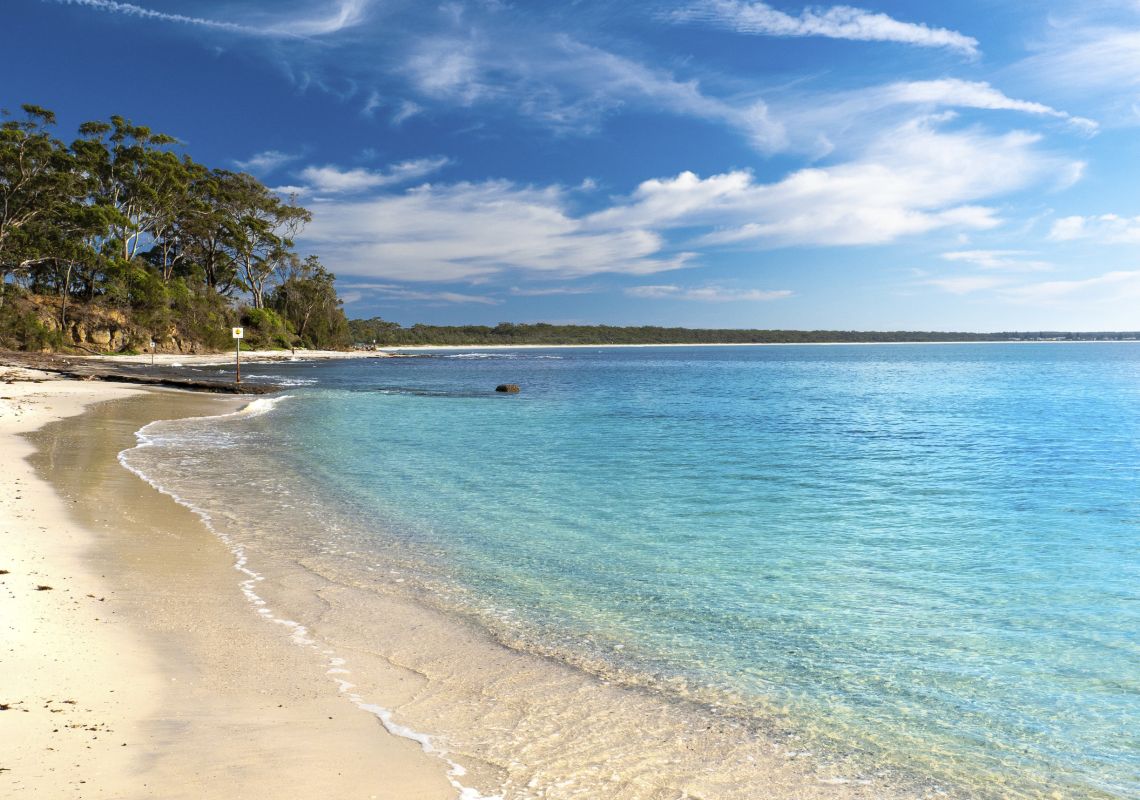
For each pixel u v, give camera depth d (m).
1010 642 7.48
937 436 26.73
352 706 5.73
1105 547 11.34
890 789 4.82
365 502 14.37
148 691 5.73
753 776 4.92
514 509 13.93
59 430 23.22
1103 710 6.02
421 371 83.06
